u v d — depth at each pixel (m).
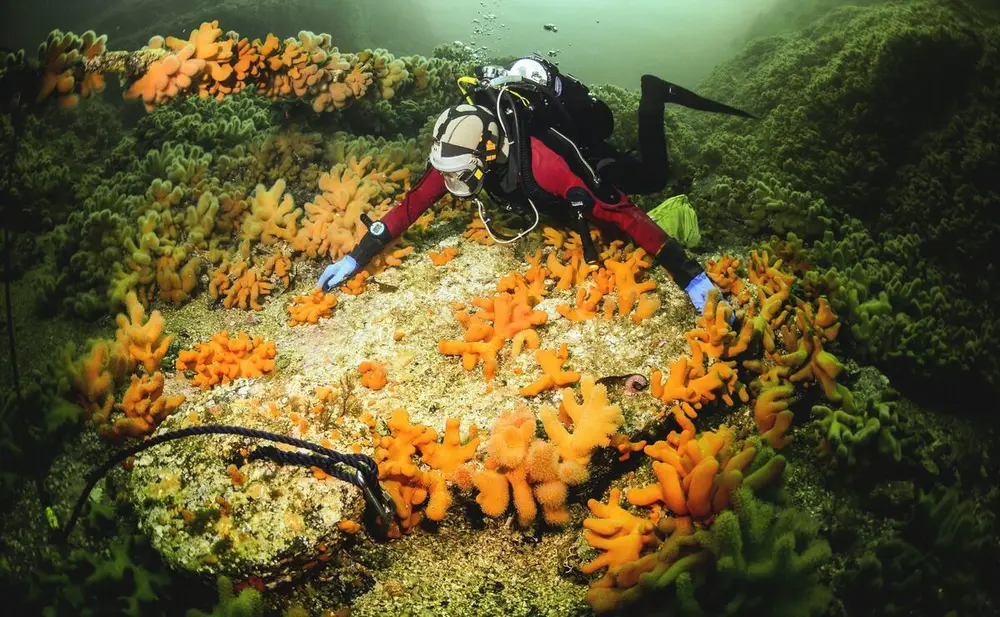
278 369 2.38
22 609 2.24
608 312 2.44
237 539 1.90
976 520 2.52
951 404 3.02
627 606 1.98
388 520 1.89
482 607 2.07
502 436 1.94
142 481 2.06
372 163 3.23
